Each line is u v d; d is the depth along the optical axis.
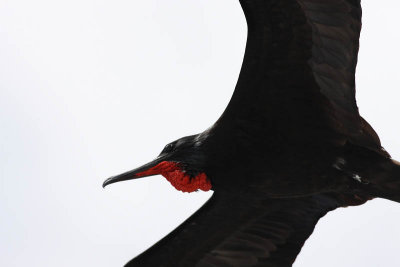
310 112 11.88
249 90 11.82
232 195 13.64
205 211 13.96
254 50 11.39
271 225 14.20
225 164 12.45
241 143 12.25
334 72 11.45
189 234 14.10
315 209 13.98
